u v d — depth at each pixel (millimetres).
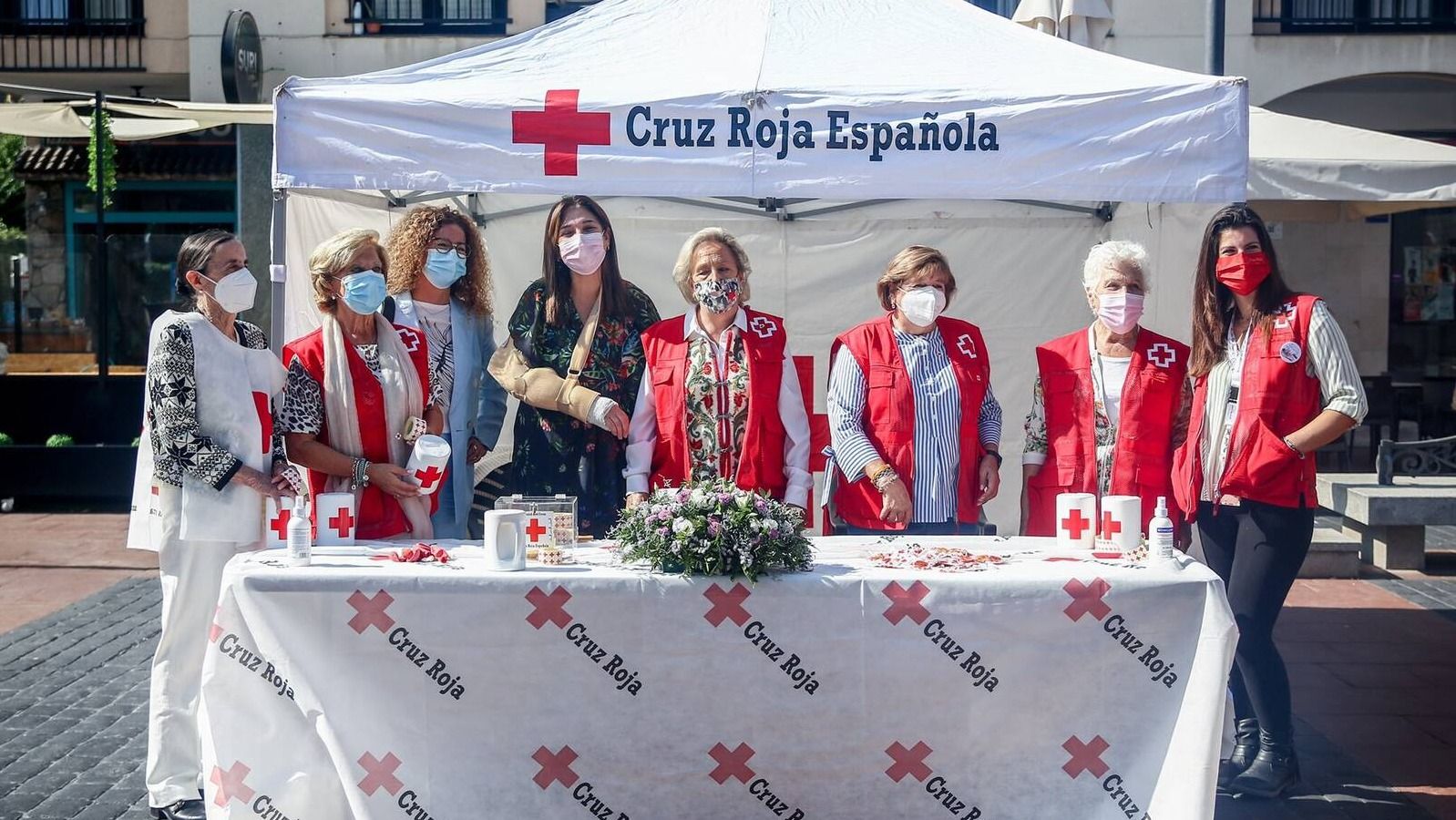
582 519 4828
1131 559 3797
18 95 14180
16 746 4961
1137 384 4375
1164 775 3559
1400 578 8172
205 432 3998
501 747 3627
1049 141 4133
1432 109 14320
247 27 12250
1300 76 12836
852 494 4484
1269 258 4254
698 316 4562
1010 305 7156
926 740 3617
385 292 4176
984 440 4652
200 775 4145
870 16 4957
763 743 3621
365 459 4195
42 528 9883
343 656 3596
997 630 3566
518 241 6875
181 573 4035
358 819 3615
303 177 4207
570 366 4758
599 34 4941
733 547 3521
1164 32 12445
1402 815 4242
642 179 4176
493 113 4160
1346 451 12461
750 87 4172
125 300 11758
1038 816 3637
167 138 14930
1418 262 14445
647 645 3586
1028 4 7074
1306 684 5848
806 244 7219
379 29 13031
